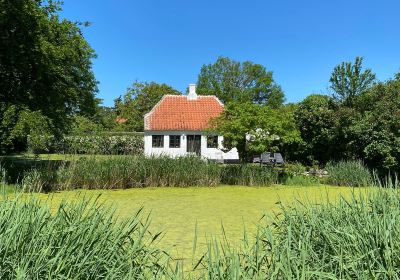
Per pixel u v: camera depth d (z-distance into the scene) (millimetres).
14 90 17859
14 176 14102
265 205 11766
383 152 17828
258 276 3305
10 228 3508
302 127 21484
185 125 32094
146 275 3682
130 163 15977
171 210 10922
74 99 21188
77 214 4102
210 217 9891
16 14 15633
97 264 3523
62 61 18984
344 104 21656
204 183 16391
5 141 14836
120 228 4035
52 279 3221
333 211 4629
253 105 17594
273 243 3756
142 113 55031
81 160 15664
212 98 36000
